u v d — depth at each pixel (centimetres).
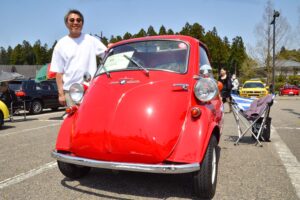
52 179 473
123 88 407
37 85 1658
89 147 373
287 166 543
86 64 534
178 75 426
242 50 8000
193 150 360
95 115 387
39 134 905
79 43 534
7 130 1012
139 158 358
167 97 391
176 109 384
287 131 911
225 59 8012
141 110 375
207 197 392
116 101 391
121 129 366
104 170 509
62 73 541
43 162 575
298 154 630
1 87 1245
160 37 492
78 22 529
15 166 550
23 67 6931
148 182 452
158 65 444
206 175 374
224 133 883
